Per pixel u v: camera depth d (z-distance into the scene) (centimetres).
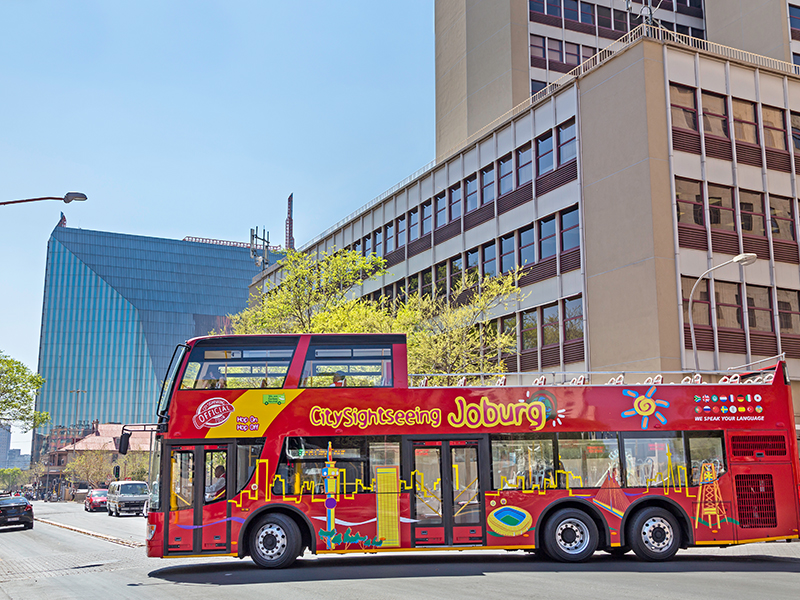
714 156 2962
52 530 3073
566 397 1507
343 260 3303
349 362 1490
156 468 1457
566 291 3164
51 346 16312
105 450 9594
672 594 1005
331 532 1421
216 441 1435
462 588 1093
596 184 3053
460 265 3919
